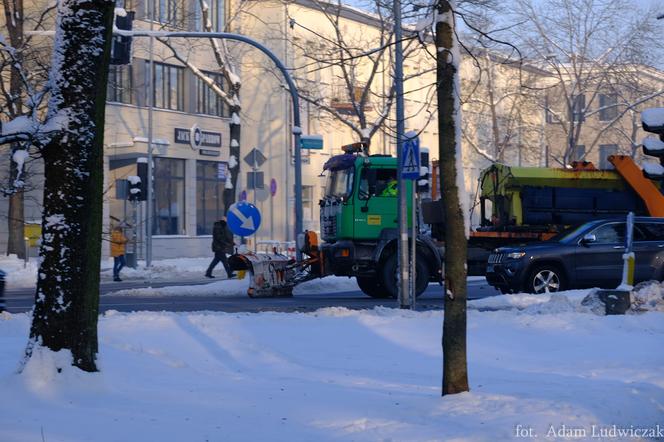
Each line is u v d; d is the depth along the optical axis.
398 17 15.08
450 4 7.83
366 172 20.23
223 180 46.56
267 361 10.87
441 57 7.80
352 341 12.13
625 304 14.34
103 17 8.23
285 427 6.89
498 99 44.91
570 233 19.80
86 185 8.16
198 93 44.56
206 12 34.94
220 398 8.03
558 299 14.82
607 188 23.33
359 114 32.97
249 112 47.19
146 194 31.50
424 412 7.19
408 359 11.07
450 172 7.73
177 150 43.41
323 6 33.94
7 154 25.66
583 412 6.93
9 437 6.50
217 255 30.14
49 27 33.09
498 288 20.23
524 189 22.92
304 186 48.66
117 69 38.91
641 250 19.30
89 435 6.63
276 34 43.09
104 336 11.29
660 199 23.00
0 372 8.92
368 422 6.95
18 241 34.34
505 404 7.21
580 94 43.34
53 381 7.95
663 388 8.16
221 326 12.82
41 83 23.88
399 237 16.05
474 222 26.11
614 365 10.41
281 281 21.77
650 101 50.06
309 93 35.34
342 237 20.22
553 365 10.57
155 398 7.97
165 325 12.62
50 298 8.13
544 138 50.25
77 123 8.09
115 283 28.47
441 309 17.45
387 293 21.67
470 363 10.77
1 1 32.56
